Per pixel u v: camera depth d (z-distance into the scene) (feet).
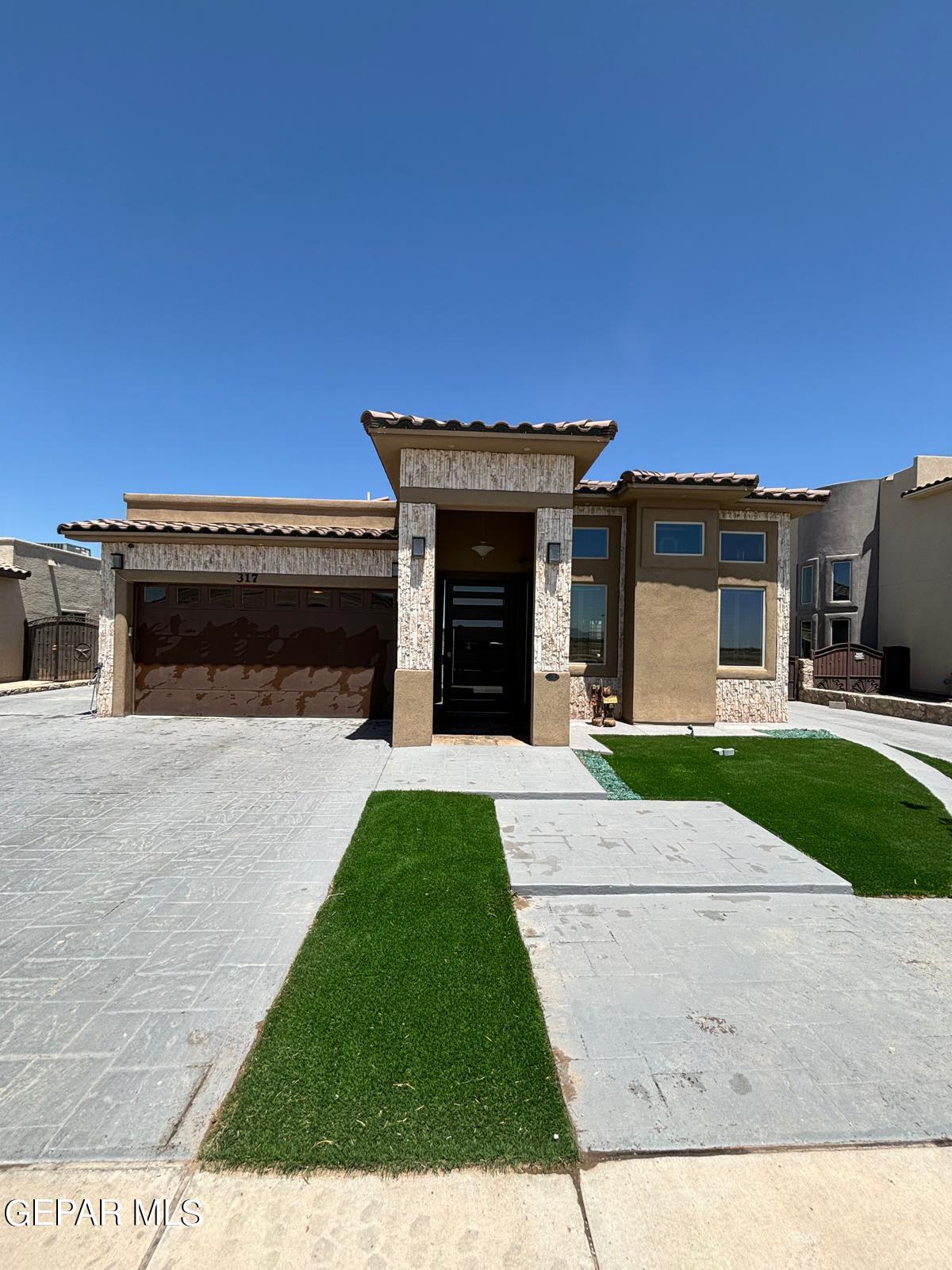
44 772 25.26
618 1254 6.12
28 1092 7.97
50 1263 5.93
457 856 16.15
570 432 28.81
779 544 42.16
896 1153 7.36
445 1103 7.88
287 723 38.24
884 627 67.56
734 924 12.99
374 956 11.32
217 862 15.71
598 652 41.83
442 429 28.76
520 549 37.32
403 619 30.71
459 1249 6.13
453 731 35.14
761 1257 6.11
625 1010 9.92
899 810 20.93
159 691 40.88
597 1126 7.58
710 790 23.21
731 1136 7.49
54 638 64.54
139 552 40.45
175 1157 7.06
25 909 13.08
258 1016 9.59
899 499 65.72
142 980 10.48
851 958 11.70
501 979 10.62
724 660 42.04
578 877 14.93
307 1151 7.13
